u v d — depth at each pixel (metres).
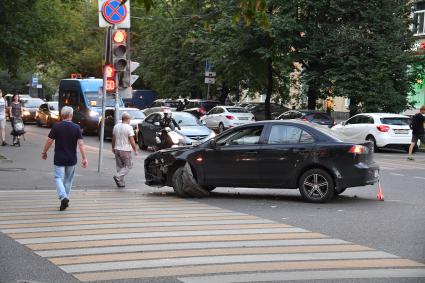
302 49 33.41
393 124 26.70
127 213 10.59
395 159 23.50
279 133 12.55
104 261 7.12
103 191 13.85
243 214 10.63
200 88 45.25
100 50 60.06
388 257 7.47
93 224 9.44
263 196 13.27
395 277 6.56
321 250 7.80
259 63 35.75
